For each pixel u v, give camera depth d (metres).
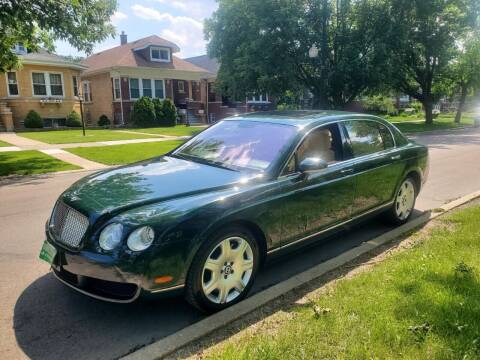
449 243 4.59
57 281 4.00
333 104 26.72
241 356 2.59
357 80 24.86
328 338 2.80
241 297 3.55
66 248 3.19
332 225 4.44
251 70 24.16
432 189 8.16
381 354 2.63
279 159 3.90
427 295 3.32
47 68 28.09
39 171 10.71
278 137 4.18
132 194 3.36
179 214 3.08
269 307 3.46
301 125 4.30
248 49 23.91
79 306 3.52
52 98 28.45
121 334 3.13
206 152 4.40
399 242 5.01
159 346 2.90
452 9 28.34
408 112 53.38
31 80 27.50
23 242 5.18
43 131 25.66
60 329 3.18
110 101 33.19
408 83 33.41
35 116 26.66
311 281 3.96
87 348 2.94
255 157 4.03
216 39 26.23
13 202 7.38
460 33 29.88
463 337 2.77
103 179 3.82
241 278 3.55
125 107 32.41
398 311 3.11
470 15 28.72
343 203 4.51
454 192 7.88
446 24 28.89
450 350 2.63
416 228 5.50
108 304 3.56
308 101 32.03
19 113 27.23
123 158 12.95
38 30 12.74
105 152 14.34
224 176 3.73
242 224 3.50
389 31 23.84
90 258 3.00
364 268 4.24
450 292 3.36
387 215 5.57
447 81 35.78
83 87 36.09
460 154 13.68
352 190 4.60
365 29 24.92
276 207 3.71
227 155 4.21
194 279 3.17
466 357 2.56
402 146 5.63
